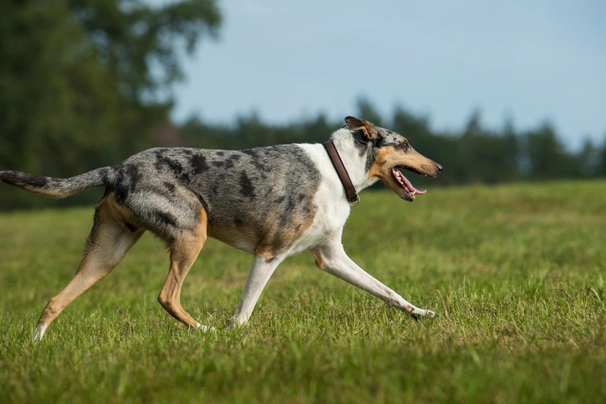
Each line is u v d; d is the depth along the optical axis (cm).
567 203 2266
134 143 5606
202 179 725
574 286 859
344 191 768
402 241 1592
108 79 5228
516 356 530
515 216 2041
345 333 629
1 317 902
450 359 525
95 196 5316
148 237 1980
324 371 505
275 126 5888
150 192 708
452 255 1355
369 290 775
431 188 3053
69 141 4838
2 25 4241
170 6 5409
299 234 745
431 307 806
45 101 4428
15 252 1795
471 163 5769
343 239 1695
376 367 507
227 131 6384
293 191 738
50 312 725
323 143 780
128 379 510
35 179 702
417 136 5691
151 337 660
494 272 1096
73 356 587
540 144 5950
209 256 1521
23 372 554
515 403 439
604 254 1231
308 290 1000
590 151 6078
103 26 5328
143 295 1048
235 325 697
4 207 4809
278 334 648
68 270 1433
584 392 450
